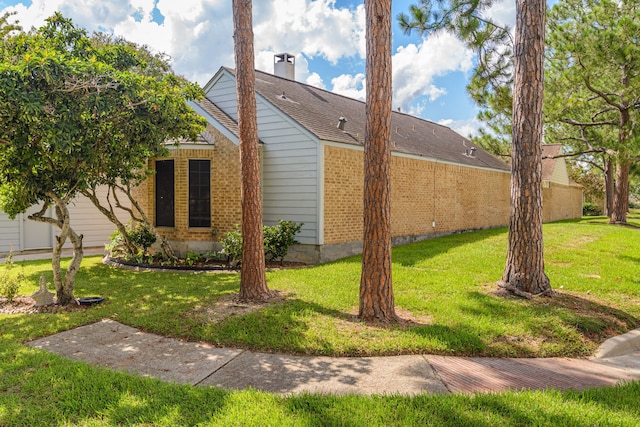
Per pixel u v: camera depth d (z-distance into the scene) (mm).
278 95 12750
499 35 10734
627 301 6809
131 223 12656
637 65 13688
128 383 3844
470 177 18562
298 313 6035
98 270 10336
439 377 4121
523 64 6969
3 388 3793
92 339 5320
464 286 7559
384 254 5793
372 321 5699
